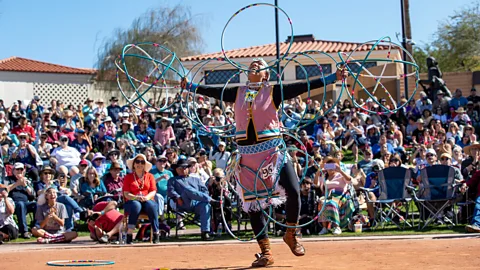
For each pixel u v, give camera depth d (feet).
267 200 19.89
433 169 37.22
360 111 62.80
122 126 53.31
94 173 40.45
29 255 27.81
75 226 42.14
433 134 56.59
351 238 33.09
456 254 22.76
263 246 20.40
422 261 20.76
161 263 22.61
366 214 41.68
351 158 55.06
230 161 21.01
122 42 113.39
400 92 80.43
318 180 37.76
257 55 89.56
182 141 55.52
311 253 25.27
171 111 59.98
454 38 154.20
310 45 95.25
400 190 37.42
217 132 22.09
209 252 27.89
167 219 40.16
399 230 36.17
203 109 58.65
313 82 19.98
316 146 46.06
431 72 76.54
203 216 36.24
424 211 36.83
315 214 36.29
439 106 65.82
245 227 38.22
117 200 40.19
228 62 21.16
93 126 58.29
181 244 33.50
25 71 109.09
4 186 38.22
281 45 97.71
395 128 56.18
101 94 110.01
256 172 19.57
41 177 40.65
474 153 39.29
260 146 19.62
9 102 104.01
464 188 36.91
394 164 42.06
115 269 20.24
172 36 115.65
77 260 24.02
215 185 37.78
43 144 51.16
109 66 112.16
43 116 58.03
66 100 107.55
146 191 35.91
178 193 37.40
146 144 53.16
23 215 38.11
